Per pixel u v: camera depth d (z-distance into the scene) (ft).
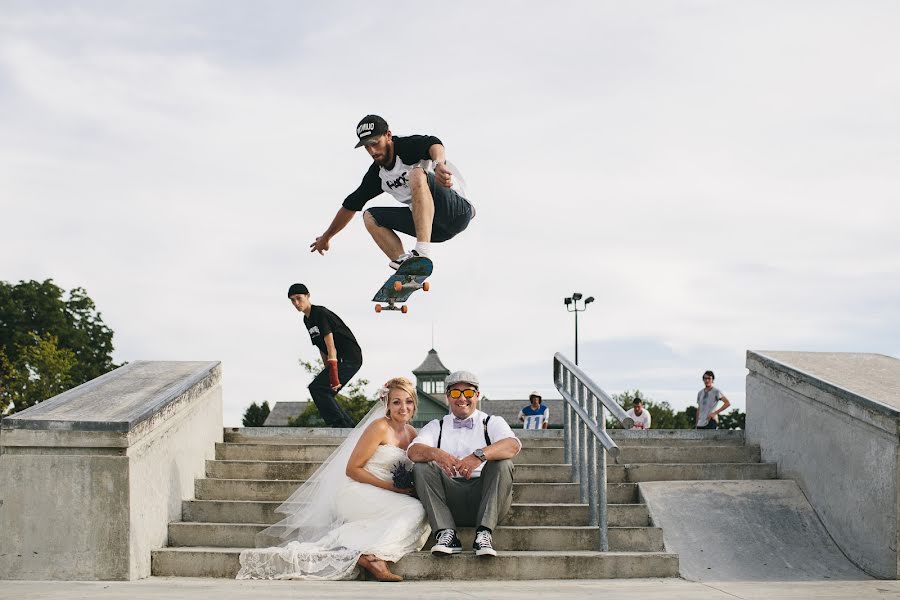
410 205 24.59
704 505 24.32
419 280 24.06
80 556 19.92
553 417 166.30
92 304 158.92
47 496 20.08
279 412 198.29
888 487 21.06
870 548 21.75
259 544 21.77
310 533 21.74
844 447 23.00
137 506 20.48
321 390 31.17
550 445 29.27
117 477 20.04
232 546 22.30
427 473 21.13
